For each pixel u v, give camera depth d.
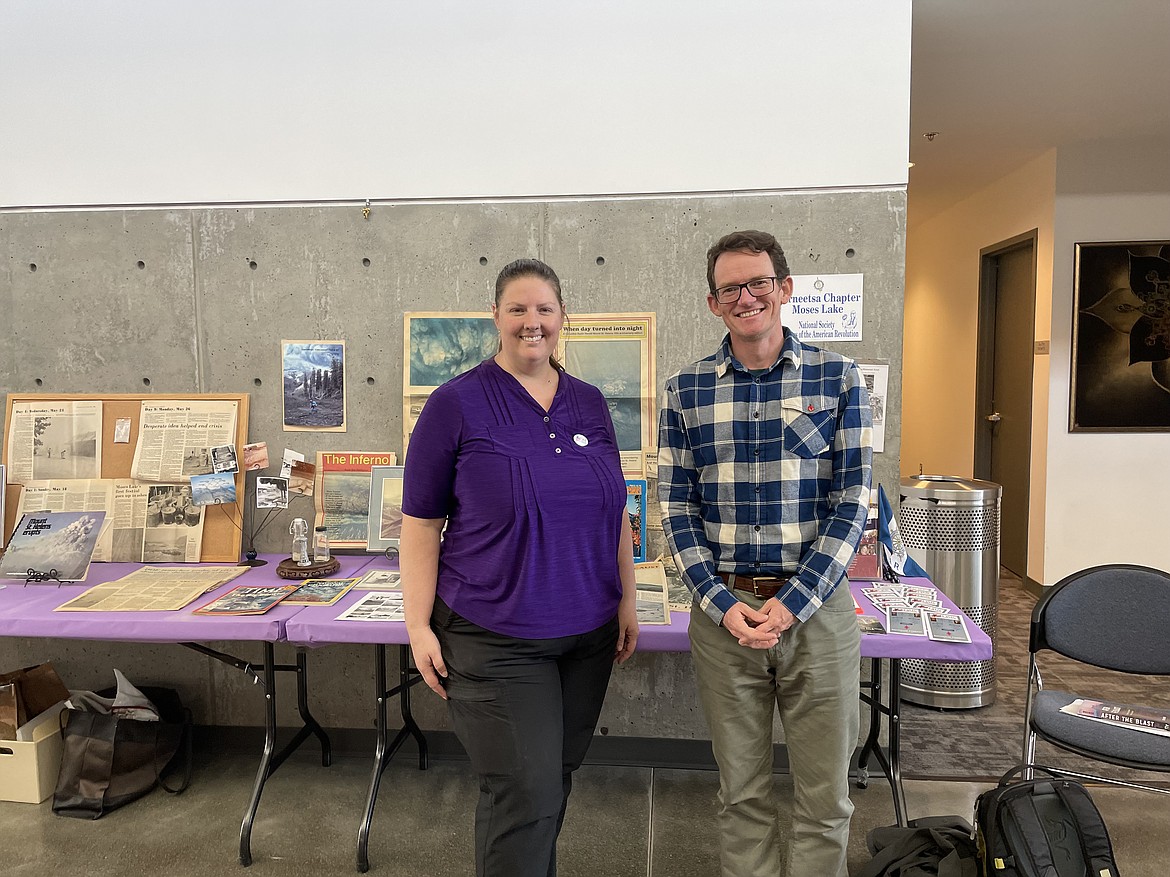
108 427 2.74
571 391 1.66
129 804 2.46
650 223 2.57
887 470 2.53
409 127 2.63
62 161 2.75
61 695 2.62
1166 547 4.54
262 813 2.41
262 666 2.82
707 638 1.67
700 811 2.42
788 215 2.51
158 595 2.27
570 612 1.57
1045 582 4.64
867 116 2.47
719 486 1.63
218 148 2.70
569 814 2.40
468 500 1.55
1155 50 3.27
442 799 2.51
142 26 2.69
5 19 2.73
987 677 3.19
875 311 2.50
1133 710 2.04
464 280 2.65
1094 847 1.74
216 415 2.71
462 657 1.55
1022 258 5.10
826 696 1.58
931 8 2.92
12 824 2.34
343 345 2.70
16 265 2.79
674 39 2.52
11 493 2.75
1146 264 4.41
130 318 2.76
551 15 2.55
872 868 1.92
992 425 5.61
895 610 2.10
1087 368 4.50
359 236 2.67
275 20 2.64
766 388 1.60
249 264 2.71
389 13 2.61
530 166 2.60
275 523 2.76
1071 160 4.49
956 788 2.53
